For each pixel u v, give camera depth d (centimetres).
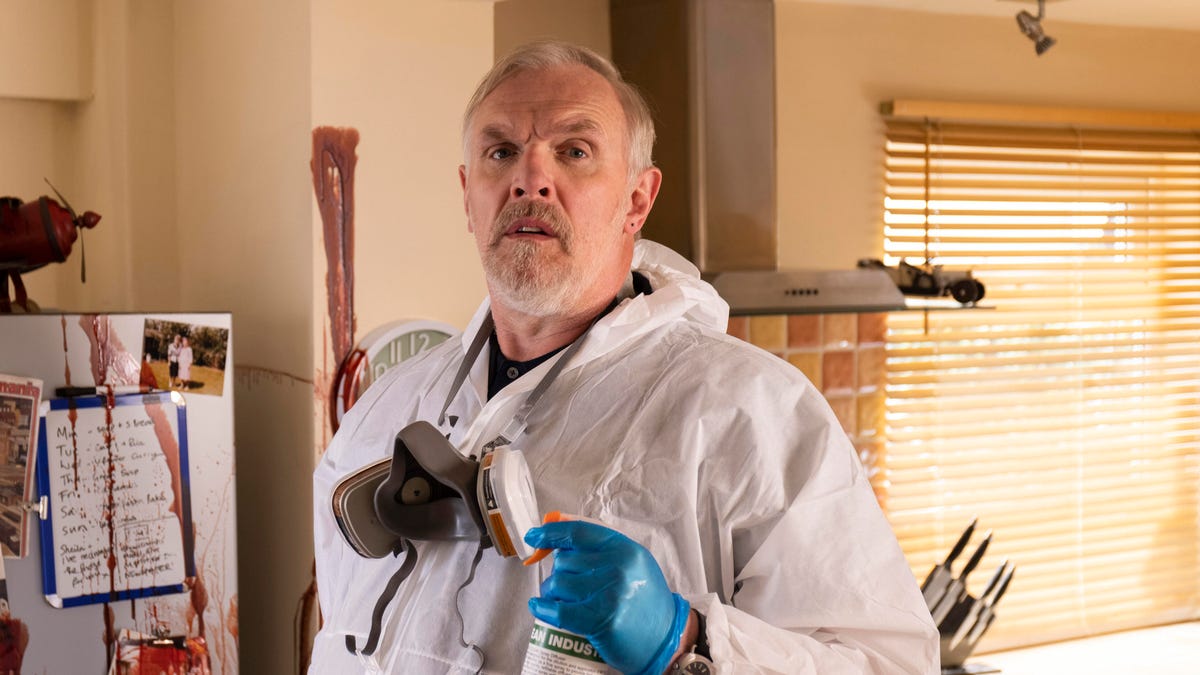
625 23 284
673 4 272
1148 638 364
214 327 207
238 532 237
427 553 107
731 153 274
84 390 195
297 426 215
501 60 115
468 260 226
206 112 242
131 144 248
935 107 325
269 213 221
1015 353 346
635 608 88
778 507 103
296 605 221
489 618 102
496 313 116
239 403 234
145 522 201
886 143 325
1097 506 361
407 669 105
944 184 330
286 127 213
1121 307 358
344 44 209
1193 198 365
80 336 195
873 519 105
